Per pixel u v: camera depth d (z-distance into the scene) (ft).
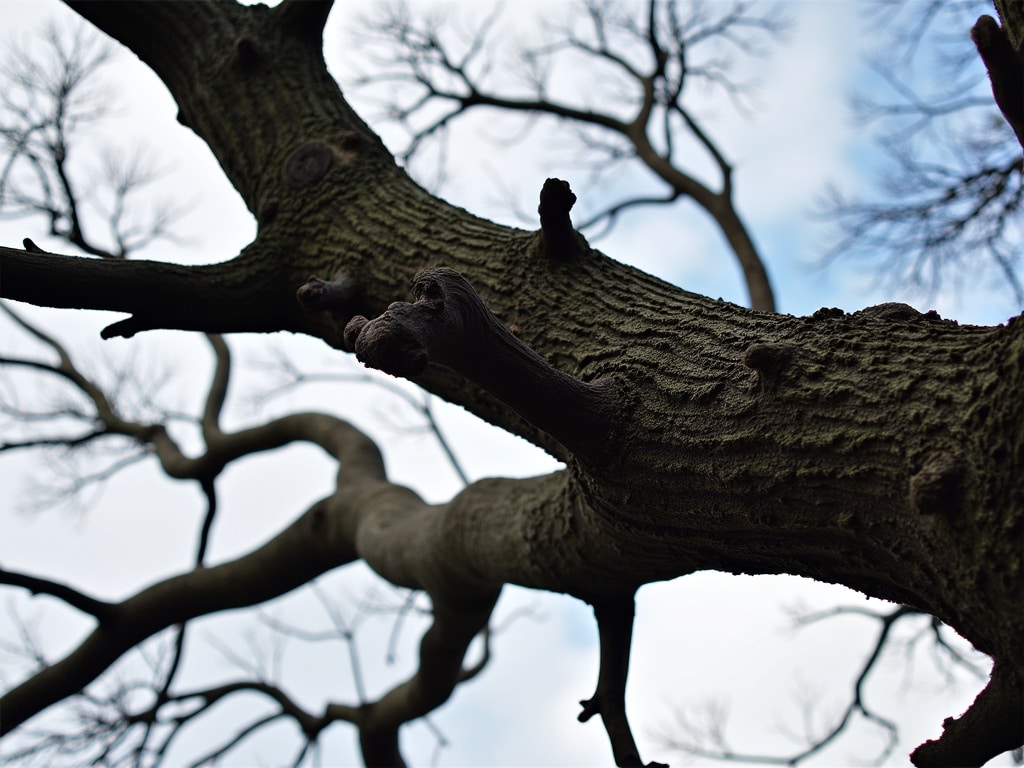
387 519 13.70
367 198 9.00
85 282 7.53
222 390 22.15
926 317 5.89
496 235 8.14
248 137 10.02
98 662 15.83
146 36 11.27
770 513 5.66
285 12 10.64
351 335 5.39
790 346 5.80
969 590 4.80
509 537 8.87
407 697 17.54
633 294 7.20
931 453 4.88
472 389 8.30
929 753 5.70
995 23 4.31
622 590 8.18
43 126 14.40
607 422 6.23
